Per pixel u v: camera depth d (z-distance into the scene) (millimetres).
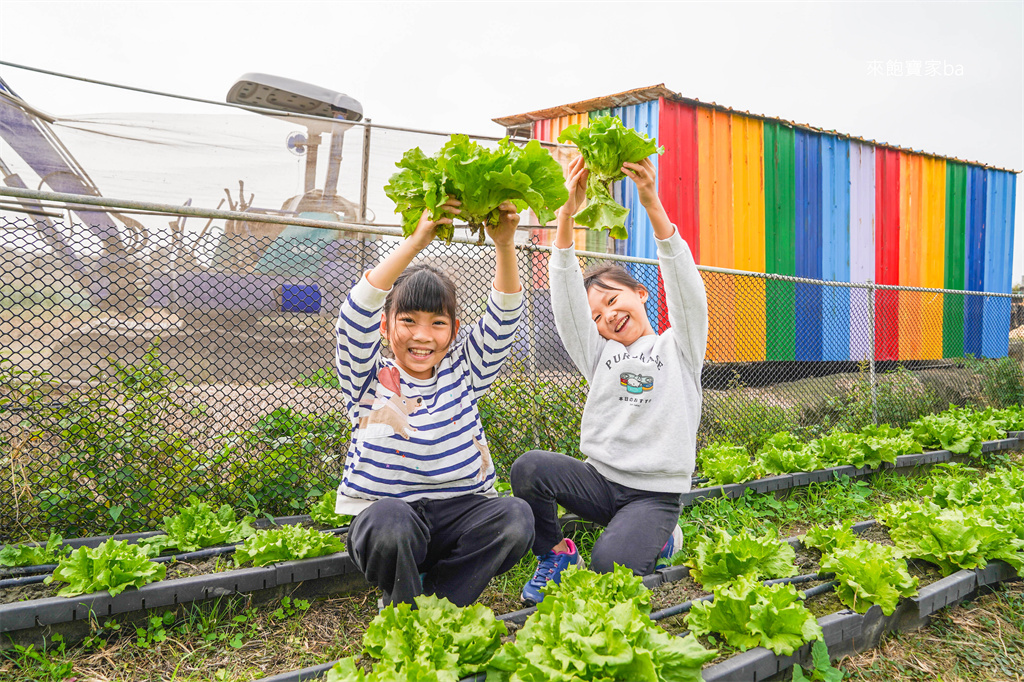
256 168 4117
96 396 3160
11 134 3660
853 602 2373
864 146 8625
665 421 2691
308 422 3428
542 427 3922
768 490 3953
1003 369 7500
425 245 2055
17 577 2459
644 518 2559
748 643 2041
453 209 2000
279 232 4102
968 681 2156
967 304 7762
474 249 3871
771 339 7113
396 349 2334
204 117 4043
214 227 3307
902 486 4258
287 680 1897
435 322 2277
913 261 9164
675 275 2672
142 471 3160
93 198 2850
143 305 3211
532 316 3918
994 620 2543
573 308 2793
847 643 2246
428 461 2211
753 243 7570
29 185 3766
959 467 4574
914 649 2338
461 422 2303
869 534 3264
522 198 2014
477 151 1971
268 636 2285
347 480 2223
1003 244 10305
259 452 3383
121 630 2240
